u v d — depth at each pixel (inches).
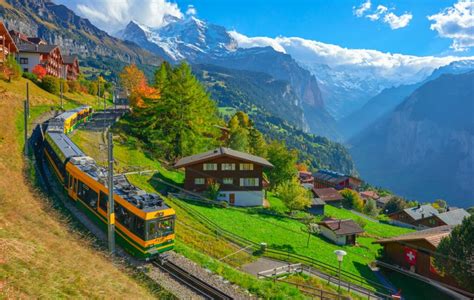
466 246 1167.6
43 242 623.8
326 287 1069.1
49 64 3607.3
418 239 1417.3
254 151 3228.3
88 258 664.4
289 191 2218.3
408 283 1385.3
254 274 1059.9
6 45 2620.6
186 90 2235.5
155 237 823.1
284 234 1689.2
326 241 1844.2
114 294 550.9
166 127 2292.1
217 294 720.3
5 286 427.2
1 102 1771.7
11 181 932.0
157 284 732.7
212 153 2105.1
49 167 1334.9
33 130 1699.1
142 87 2726.4
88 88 3636.8
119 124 2482.8
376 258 1647.4
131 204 858.8
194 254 959.6
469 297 1176.8
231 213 1812.3
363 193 5748.0
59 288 484.7
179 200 1711.4
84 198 1008.9
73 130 2014.0
